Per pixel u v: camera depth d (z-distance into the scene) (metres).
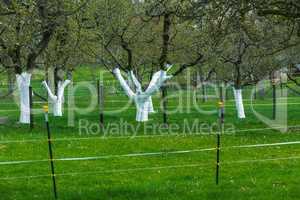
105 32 40.88
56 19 33.34
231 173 20.30
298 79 57.38
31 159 22.84
